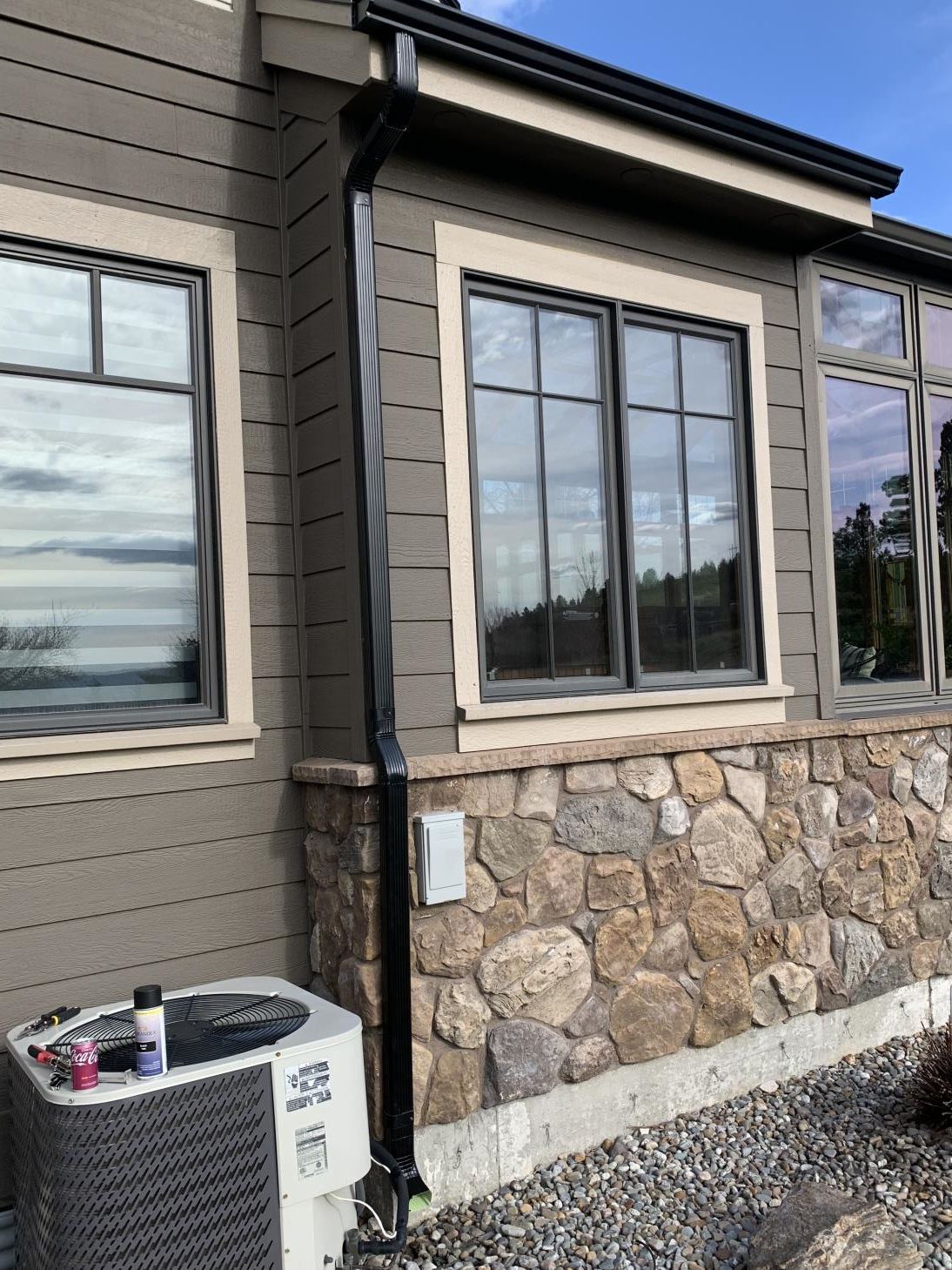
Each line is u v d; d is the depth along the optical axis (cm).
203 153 314
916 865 429
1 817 270
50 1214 207
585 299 356
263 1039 233
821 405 436
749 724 384
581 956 326
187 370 311
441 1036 296
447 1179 296
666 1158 322
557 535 347
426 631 308
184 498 309
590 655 352
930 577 475
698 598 382
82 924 280
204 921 299
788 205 375
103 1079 212
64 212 288
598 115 322
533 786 319
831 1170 313
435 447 314
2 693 278
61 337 290
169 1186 211
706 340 395
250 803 310
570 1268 266
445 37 280
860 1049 404
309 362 318
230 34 322
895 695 456
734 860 367
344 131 300
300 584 325
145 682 301
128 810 289
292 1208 226
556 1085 319
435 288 318
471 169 328
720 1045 361
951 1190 300
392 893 281
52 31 290
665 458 377
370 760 289
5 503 280
